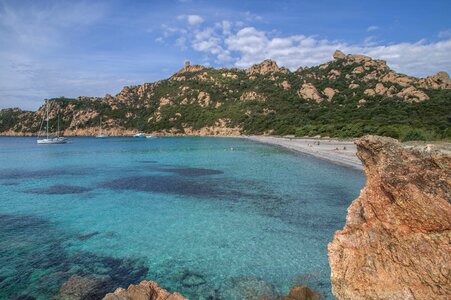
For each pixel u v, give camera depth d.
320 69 182.12
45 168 44.31
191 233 17.64
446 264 6.41
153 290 9.55
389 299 7.16
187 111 169.88
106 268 13.41
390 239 7.50
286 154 58.69
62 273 12.91
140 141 118.31
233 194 26.91
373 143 8.55
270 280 12.36
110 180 34.28
